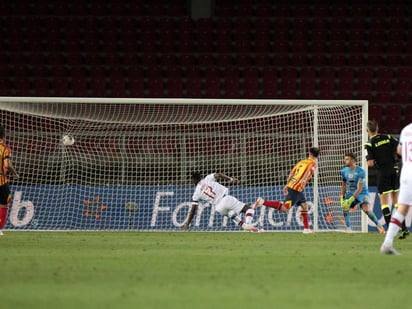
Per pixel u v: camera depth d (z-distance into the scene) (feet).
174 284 79.05
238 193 219.20
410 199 116.57
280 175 224.33
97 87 313.32
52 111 220.84
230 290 74.13
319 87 319.68
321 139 220.02
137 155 221.25
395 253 118.21
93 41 329.31
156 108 225.76
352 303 64.75
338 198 213.46
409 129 114.93
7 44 326.03
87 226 212.84
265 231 207.31
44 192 213.05
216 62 327.06
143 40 330.34
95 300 66.33
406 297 69.15
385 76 324.80
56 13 338.34
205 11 341.82
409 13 345.72
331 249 133.08
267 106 225.56
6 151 173.99
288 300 66.80
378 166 180.96
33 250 127.95
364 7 345.10
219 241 156.66
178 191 215.72
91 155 221.87
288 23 339.36
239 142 224.12
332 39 337.52
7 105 215.31
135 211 213.66
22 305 63.16
